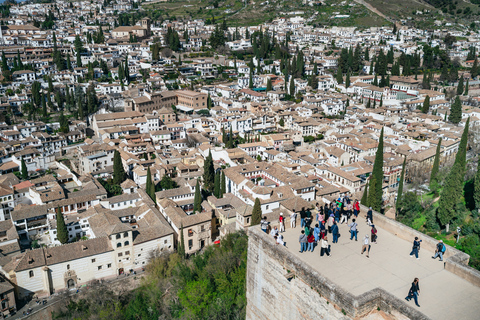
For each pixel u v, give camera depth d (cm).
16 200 16650
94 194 16200
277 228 3297
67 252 12188
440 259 2795
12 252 13238
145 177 18262
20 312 11119
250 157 19825
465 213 10125
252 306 3238
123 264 12875
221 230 13938
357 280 2553
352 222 3222
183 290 8750
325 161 19725
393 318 2242
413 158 17500
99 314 10044
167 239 13475
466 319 2173
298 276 2647
